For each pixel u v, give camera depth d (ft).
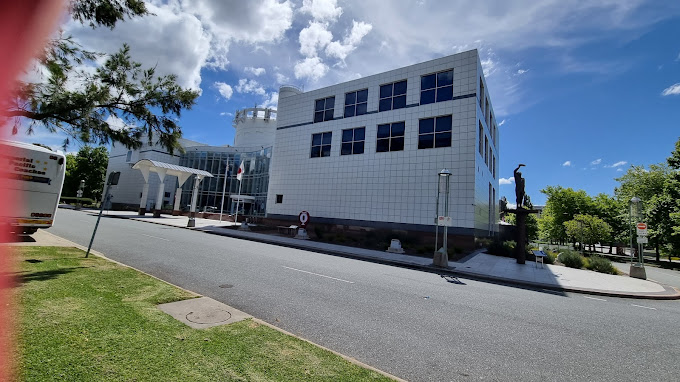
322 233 74.28
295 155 91.56
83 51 22.07
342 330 15.87
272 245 55.11
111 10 22.41
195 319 14.65
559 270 47.44
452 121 66.44
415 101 72.13
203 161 160.35
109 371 9.34
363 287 26.30
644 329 20.15
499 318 20.34
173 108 26.89
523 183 54.19
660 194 107.45
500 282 36.40
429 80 71.46
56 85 21.48
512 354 14.51
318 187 84.69
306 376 10.19
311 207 84.94
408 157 70.90
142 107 25.86
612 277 44.09
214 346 11.80
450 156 65.46
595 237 103.04
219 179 155.53
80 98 21.93
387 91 77.46
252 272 28.66
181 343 11.80
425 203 67.15
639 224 48.34
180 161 168.45
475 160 63.16
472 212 61.72
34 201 37.17
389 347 14.21
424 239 65.77
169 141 28.04
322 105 89.30
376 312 19.39
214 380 9.39
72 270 22.04
